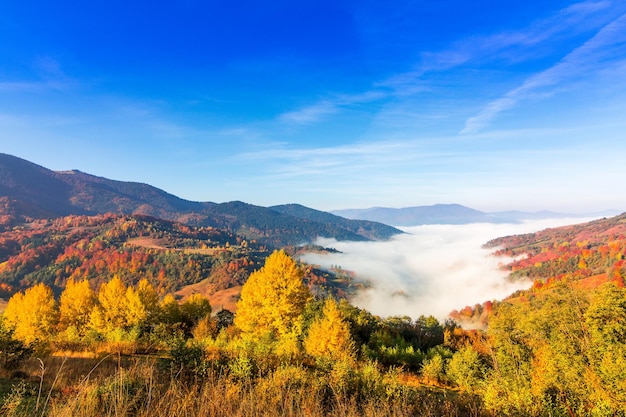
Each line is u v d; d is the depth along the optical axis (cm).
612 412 1316
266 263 2642
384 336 4012
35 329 3838
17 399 610
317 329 2383
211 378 794
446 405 980
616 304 2423
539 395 1210
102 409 534
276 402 657
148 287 4453
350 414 701
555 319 2978
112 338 2228
